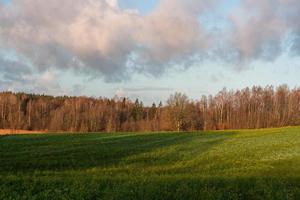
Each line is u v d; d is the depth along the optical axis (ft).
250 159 115.34
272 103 496.23
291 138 179.73
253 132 225.56
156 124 451.94
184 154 126.21
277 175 78.79
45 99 592.19
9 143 153.28
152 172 87.40
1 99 544.62
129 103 581.12
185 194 53.72
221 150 137.90
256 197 55.11
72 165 100.07
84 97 592.60
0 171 86.74
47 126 509.35
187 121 403.13
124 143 161.27
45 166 97.25
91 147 142.51
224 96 508.12
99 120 486.79
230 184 59.67
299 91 486.38
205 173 85.81
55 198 49.65
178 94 397.60
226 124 479.82
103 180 59.77
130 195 51.83
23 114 530.27
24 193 51.08
